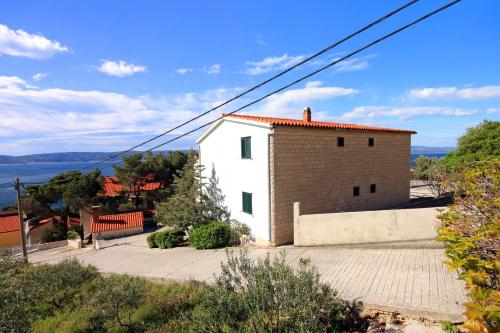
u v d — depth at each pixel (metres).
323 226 11.75
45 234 28.84
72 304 10.37
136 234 26.34
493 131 20.30
